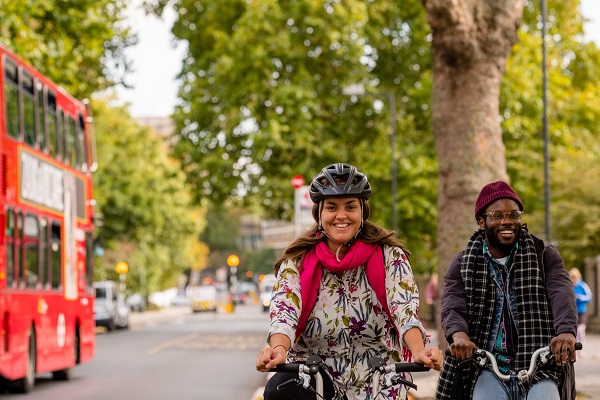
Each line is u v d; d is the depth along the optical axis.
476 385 7.25
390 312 6.41
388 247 6.46
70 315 23.42
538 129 45.12
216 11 44.28
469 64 17.31
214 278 154.88
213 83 43.50
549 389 7.02
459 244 17.67
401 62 46.28
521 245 7.33
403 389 6.36
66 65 31.92
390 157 44.00
